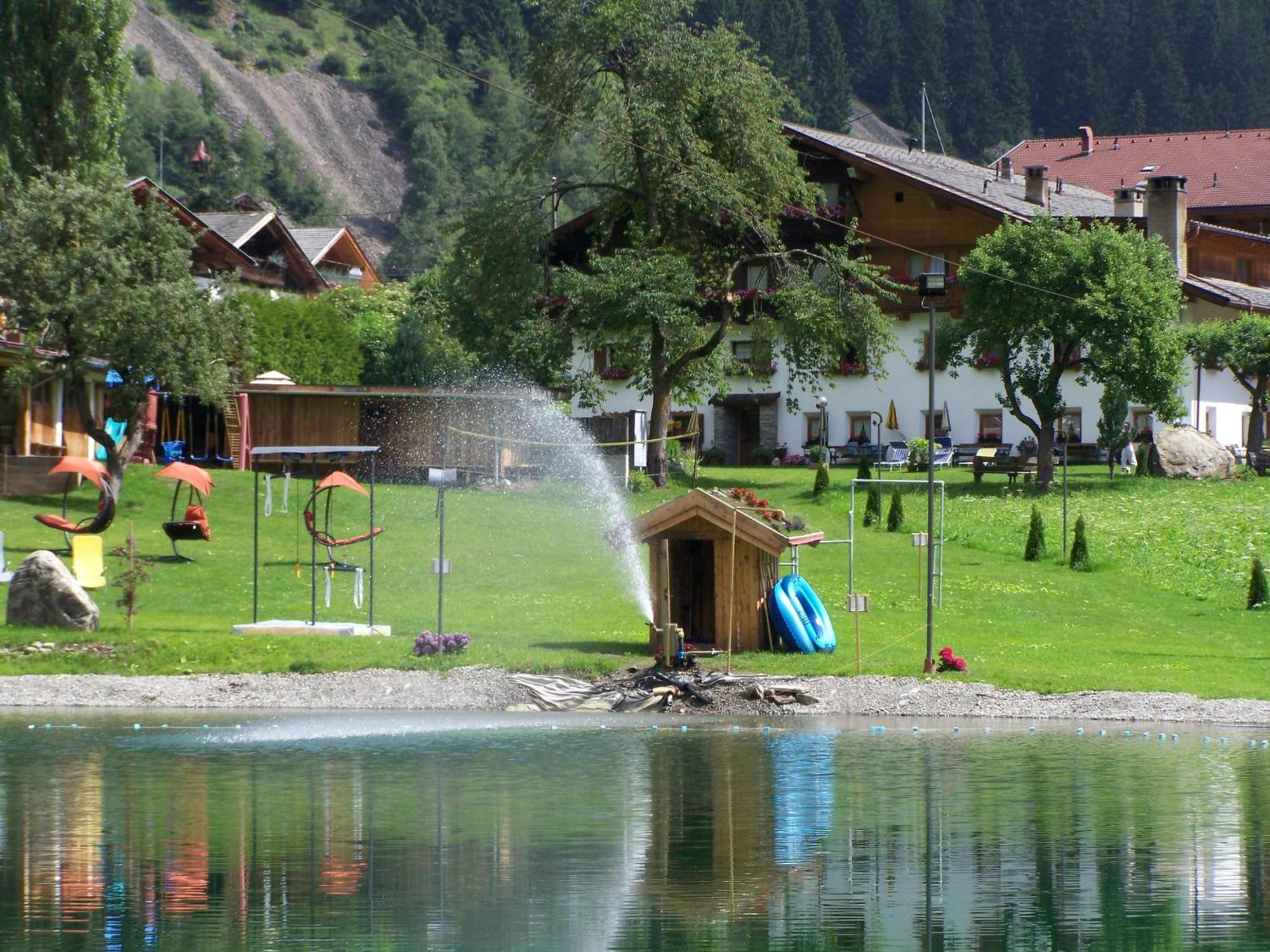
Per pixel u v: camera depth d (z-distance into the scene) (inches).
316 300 4817.9
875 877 993.5
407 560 2470.5
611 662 1765.5
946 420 4050.2
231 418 3324.3
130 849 1048.8
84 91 3294.8
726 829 1114.7
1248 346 3550.7
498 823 1130.0
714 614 1893.5
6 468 2785.4
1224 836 1093.8
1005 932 880.3
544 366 3344.0
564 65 3380.9
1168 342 3248.0
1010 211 3969.0
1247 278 4680.1
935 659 1808.6
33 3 3233.3
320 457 3304.6
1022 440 3966.5
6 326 2741.1
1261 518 2910.9
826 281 3476.9
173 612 2048.5
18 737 1472.7
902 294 4099.4
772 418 4202.8
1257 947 852.6
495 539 2672.2
